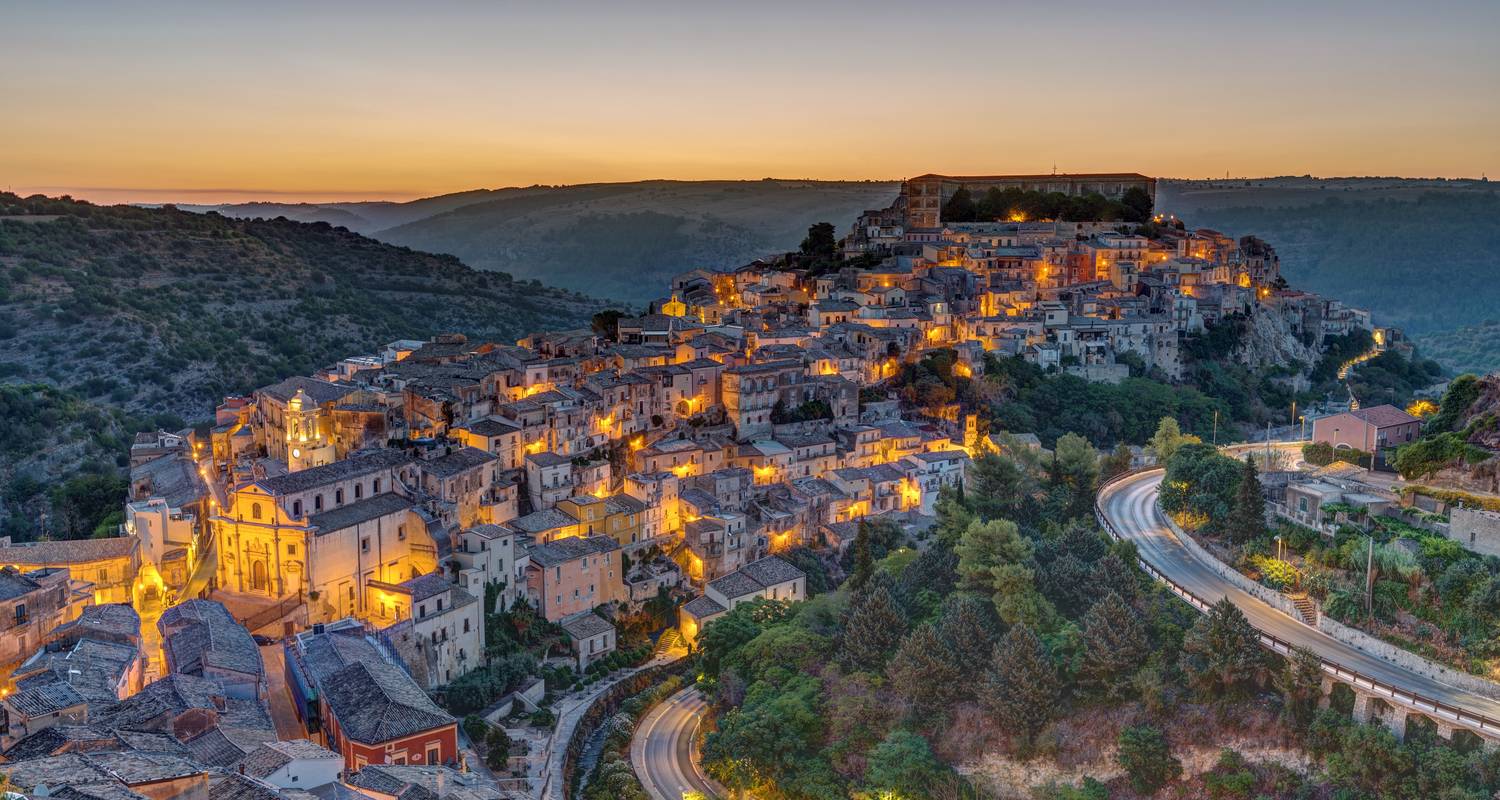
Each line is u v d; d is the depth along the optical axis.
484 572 168.88
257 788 95.12
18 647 132.38
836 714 140.12
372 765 115.12
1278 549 142.50
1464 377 154.75
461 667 159.50
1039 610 142.25
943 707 135.12
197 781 91.12
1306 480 155.25
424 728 122.31
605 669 174.25
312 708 129.50
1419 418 168.00
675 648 185.75
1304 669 117.31
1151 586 142.25
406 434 192.50
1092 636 131.00
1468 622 117.88
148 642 148.62
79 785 85.00
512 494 191.38
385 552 167.00
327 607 157.25
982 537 151.12
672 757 147.75
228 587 162.38
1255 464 165.88
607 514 195.50
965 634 137.62
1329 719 114.88
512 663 161.75
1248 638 122.69
